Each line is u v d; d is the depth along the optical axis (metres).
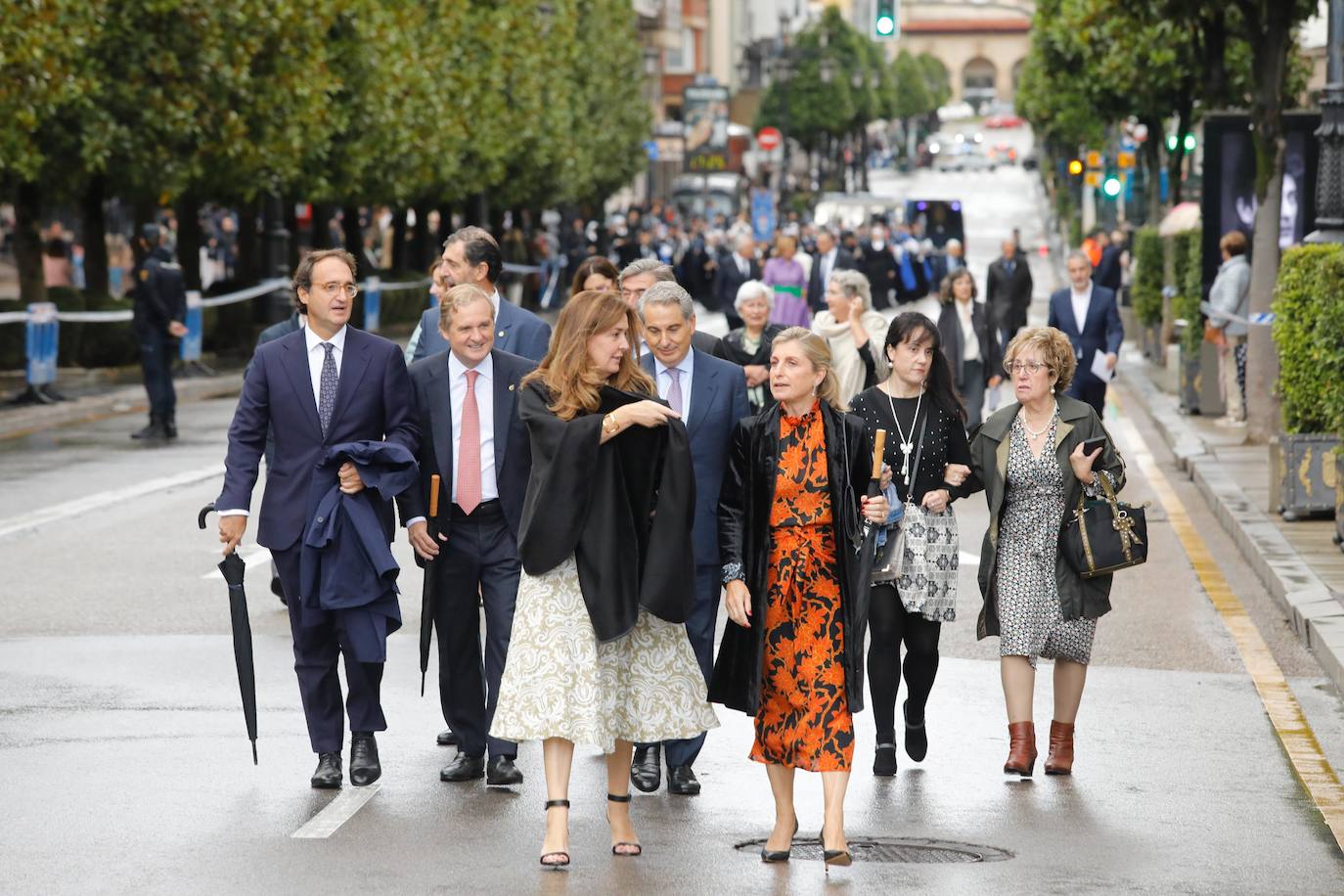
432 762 10.73
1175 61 47.97
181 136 37.09
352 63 45.12
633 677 9.09
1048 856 9.01
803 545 9.09
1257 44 24.92
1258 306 25.34
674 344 10.23
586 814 9.72
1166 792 10.20
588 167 76.12
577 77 76.62
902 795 10.15
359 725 10.23
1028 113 89.44
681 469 8.89
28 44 29.86
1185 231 34.34
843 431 9.16
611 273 12.29
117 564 17.17
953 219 92.12
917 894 8.37
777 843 8.91
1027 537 10.59
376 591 10.02
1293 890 8.50
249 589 16.05
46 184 36.56
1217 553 18.36
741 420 9.27
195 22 36.91
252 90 38.94
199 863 8.73
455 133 52.16
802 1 170.50
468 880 8.50
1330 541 17.70
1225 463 23.83
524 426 9.96
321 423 10.17
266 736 11.18
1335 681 12.80
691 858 8.94
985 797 10.10
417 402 10.29
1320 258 19.33
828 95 122.88
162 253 27.78
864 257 62.62
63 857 8.80
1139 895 8.39
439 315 10.80
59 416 30.88
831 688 8.98
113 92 36.19
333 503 10.04
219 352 44.75
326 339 10.22
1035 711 12.09
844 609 9.04
